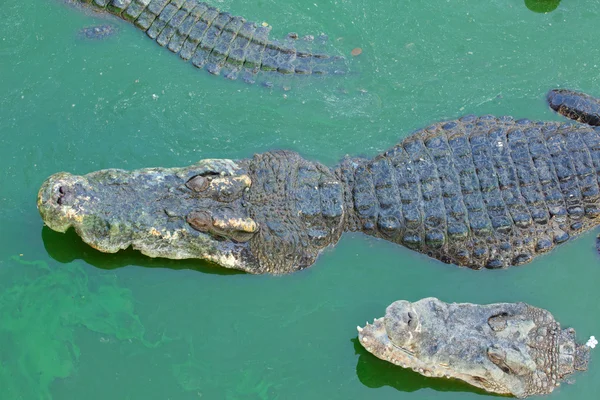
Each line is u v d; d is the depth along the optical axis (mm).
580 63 3713
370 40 3715
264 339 3297
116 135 3518
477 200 3342
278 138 3531
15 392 3203
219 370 3254
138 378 3232
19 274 3324
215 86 3600
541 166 3367
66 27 3676
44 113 3541
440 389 3268
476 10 3797
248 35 3637
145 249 3287
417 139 3447
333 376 3264
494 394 3250
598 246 3426
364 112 3586
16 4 3705
